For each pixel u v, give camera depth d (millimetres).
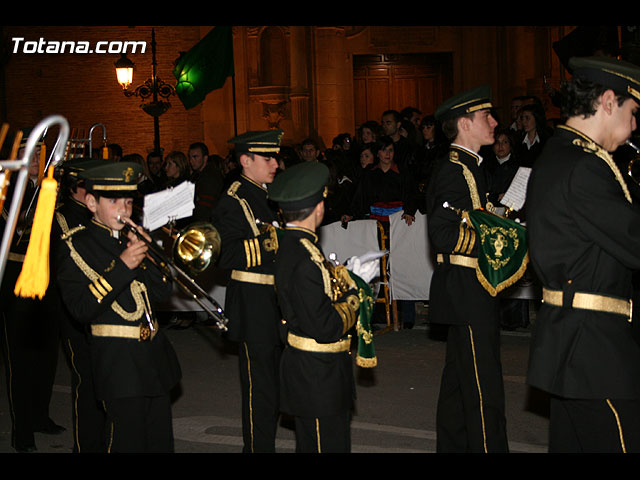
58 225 5102
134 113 19594
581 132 3514
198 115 19516
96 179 4000
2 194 2455
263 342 4691
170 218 4348
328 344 3791
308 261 3682
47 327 5520
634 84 3428
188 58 13461
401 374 6996
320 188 3809
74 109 19641
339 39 18312
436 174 4609
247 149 4852
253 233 4742
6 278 5371
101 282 3887
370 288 3961
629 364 3369
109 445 4035
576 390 3377
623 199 3348
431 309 4633
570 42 9484
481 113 4590
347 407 3840
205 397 6574
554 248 3445
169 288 4336
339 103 18406
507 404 6090
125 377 3982
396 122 9773
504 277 4402
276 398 4766
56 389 6949
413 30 18328
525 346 7711
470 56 18250
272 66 18266
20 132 2564
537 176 3529
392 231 8484
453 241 4434
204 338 8523
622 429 3369
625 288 3449
